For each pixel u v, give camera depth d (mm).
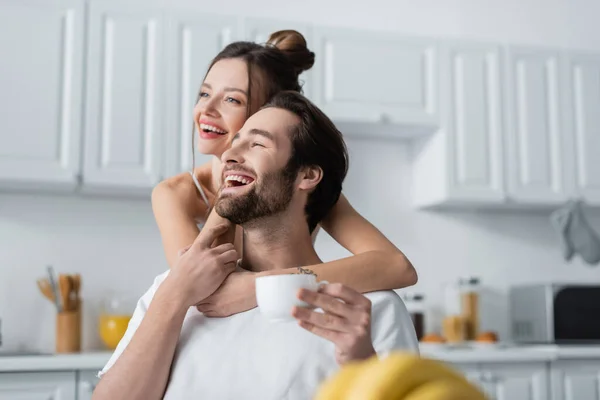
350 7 3596
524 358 3066
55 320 3088
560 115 3525
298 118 1270
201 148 1543
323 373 1158
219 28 3059
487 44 3451
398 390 426
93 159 2875
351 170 3535
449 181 3336
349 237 1359
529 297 3484
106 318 3020
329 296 970
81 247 3156
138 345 1153
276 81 1540
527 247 3779
